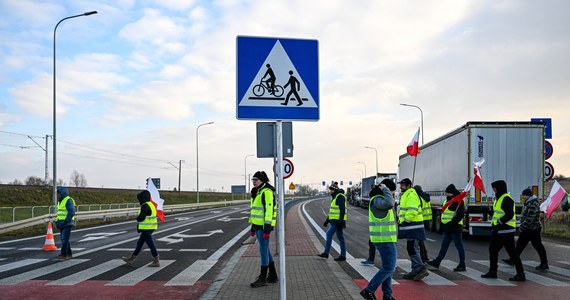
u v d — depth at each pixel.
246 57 4.43
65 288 8.23
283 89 4.47
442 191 19.73
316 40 4.58
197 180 57.31
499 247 9.28
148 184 13.39
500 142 16.69
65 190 11.91
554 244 15.76
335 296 7.25
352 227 23.44
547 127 17.62
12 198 39.25
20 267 10.46
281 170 4.43
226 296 7.28
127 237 17.56
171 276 9.52
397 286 8.46
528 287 8.41
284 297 4.26
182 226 24.19
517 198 16.48
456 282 8.87
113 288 8.27
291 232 19.56
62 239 11.82
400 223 9.35
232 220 29.61
